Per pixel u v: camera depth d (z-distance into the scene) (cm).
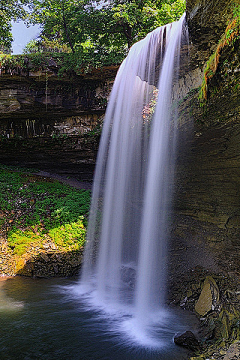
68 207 1301
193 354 480
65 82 1461
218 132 661
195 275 761
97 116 1514
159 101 855
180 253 881
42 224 1195
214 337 525
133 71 1016
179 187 977
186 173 912
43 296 800
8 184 1459
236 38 454
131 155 1028
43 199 1384
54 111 1503
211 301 631
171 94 827
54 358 476
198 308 640
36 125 1579
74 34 1681
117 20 1368
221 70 519
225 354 446
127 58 1076
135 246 1091
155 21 1384
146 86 969
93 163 1656
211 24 606
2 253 1053
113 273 972
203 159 811
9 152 1686
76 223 1202
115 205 1113
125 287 871
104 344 522
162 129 833
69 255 1050
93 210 1298
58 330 583
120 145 1080
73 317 654
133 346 514
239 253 764
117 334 565
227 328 525
